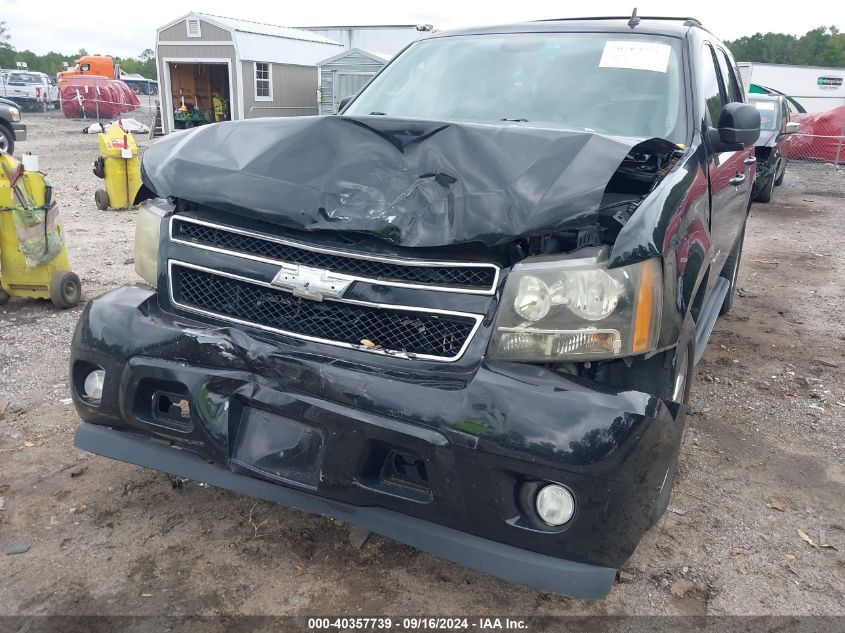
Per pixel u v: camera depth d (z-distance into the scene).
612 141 2.43
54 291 5.66
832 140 20.19
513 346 2.19
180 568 2.71
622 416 2.04
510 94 3.58
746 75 27.33
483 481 2.11
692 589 2.71
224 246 2.63
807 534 3.09
